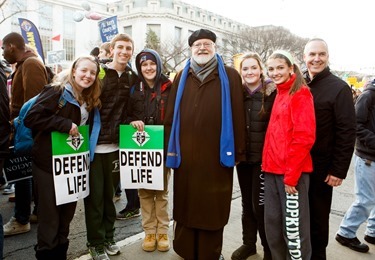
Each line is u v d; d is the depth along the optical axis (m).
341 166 2.55
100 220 2.93
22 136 2.81
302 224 2.48
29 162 3.24
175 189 2.85
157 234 3.27
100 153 2.90
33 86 3.40
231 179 2.79
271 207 2.61
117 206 4.48
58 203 2.51
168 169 3.20
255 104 2.80
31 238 3.41
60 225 2.65
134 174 3.03
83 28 43.97
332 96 2.56
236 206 4.57
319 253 2.77
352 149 2.54
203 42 2.71
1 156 2.48
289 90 2.46
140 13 51.38
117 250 3.09
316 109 2.62
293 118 2.39
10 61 3.60
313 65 2.68
